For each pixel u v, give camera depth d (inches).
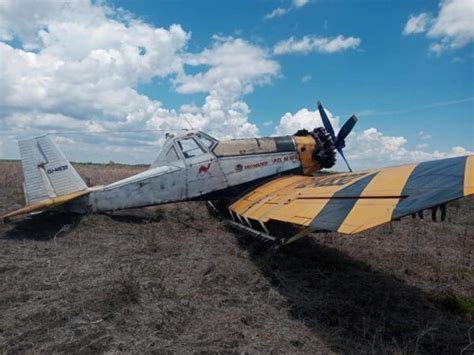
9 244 223.6
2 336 118.9
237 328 129.6
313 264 210.4
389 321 142.8
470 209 437.4
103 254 210.4
